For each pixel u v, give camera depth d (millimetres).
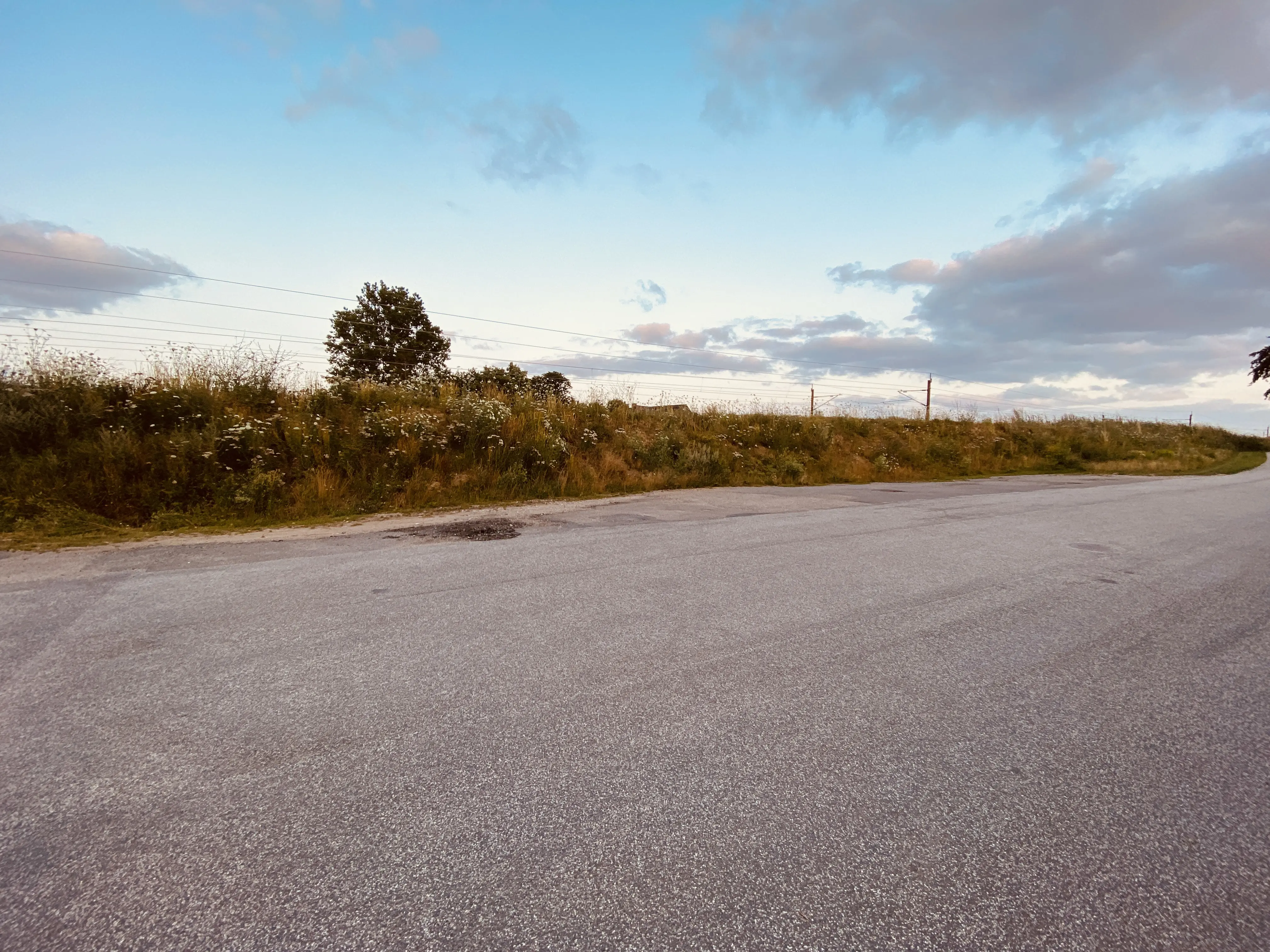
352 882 1599
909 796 2000
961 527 7070
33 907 1505
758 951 1419
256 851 1705
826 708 2596
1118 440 26672
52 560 5156
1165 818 1910
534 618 3682
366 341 28562
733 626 3578
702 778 2078
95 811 1865
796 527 6934
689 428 16062
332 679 2814
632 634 3428
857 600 4117
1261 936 1475
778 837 1791
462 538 6168
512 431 11648
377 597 4074
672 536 6281
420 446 10211
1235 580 4773
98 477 7672
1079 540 6355
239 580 4488
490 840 1762
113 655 3074
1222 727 2494
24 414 8164
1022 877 1656
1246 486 13047
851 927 1488
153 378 9961
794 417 19594
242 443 8727
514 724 2422
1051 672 3004
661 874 1646
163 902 1526
